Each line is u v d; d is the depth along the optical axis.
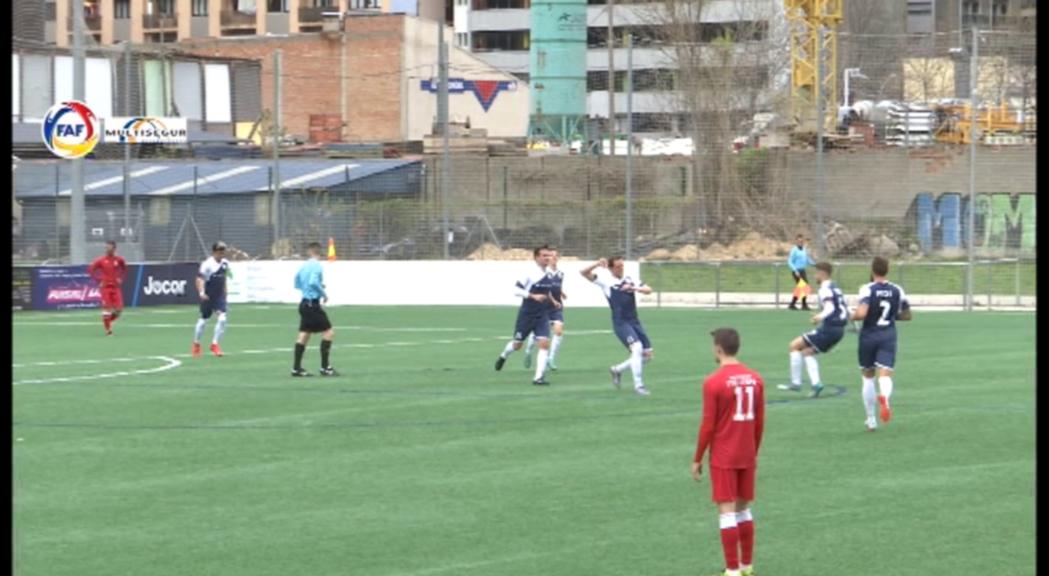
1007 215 123.81
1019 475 36.03
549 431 44.19
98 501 33.22
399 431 44.31
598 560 27.06
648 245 122.00
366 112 198.50
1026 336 81.19
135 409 50.03
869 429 43.97
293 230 125.12
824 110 129.38
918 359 67.62
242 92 171.25
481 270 111.44
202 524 30.59
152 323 94.38
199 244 126.44
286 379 60.00
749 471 25.14
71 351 74.62
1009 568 26.19
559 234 126.00
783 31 169.88
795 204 122.31
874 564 26.59
